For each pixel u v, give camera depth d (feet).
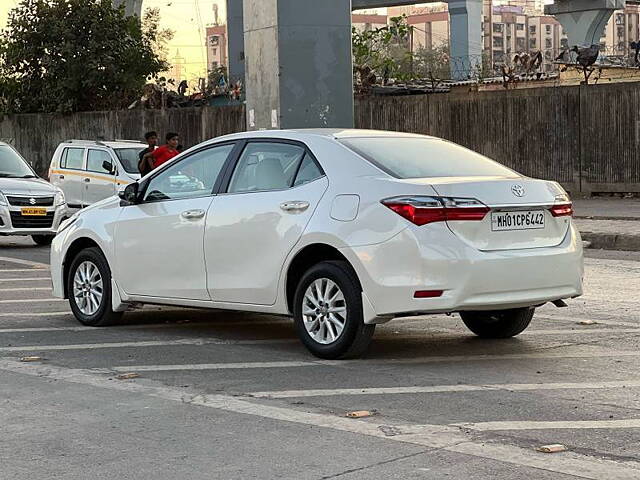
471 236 26.04
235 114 98.48
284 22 61.67
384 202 26.23
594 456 18.81
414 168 27.66
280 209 28.32
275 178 29.07
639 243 56.03
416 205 25.73
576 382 24.88
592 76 112.06
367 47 126.62
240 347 30.14
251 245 28.96
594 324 33.27
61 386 25.30
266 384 25.12
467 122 85.97
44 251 60.54
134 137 107.04
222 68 123.44
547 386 24.48
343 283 26.94
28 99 117.29
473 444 19.62
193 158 31.53
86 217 34.27
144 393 24.39
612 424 20.98
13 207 61.41
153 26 123.13
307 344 28.12
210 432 20.89
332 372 26.32
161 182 32.09
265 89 63.00
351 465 18.47
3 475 18.31
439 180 26.48
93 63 112.88
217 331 33.04
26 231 61.67
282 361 27.89
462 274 25.64
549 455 18.89
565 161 81.41
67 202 75.66
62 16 115.24
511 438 20.02
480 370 26.40
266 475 18.03
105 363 28.04
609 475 17.71
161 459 19.11
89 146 75.00
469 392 23.90
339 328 27.30
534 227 27.12
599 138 79.71
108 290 33.42
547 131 82.07
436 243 25.61
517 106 83.35
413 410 22.30
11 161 66.23
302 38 62.03
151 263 31.73
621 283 42.93
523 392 23.88
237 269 29.37
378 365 27.12
